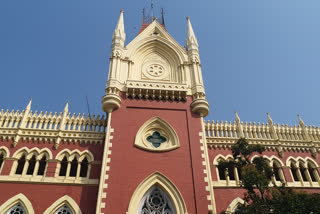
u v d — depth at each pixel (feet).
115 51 98.89
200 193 69.82
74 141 82.99
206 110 86.89
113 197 66.64
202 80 95.45
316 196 56.29
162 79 98.17
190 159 76.23
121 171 71.26
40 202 70.28
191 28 115.96
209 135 90.63
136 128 80.74
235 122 96.07
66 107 90.22
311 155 91.20
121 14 116.26
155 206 69.15
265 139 91.40
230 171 84.12
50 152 79.61
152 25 113.09
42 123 85.56
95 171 77.97
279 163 86.99
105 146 75.31
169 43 106.93
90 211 70.49
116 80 89.56
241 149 71.31
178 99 89.45
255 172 62.08
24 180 72.95
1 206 67.92
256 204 56.24
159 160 74.90
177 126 83.15
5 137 80.02
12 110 86.53
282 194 59.16
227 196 78.07
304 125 98.02
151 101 88.07
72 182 74.64
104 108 84.12
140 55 104.58
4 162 75.61
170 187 70.74
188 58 104.01
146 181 70.79
